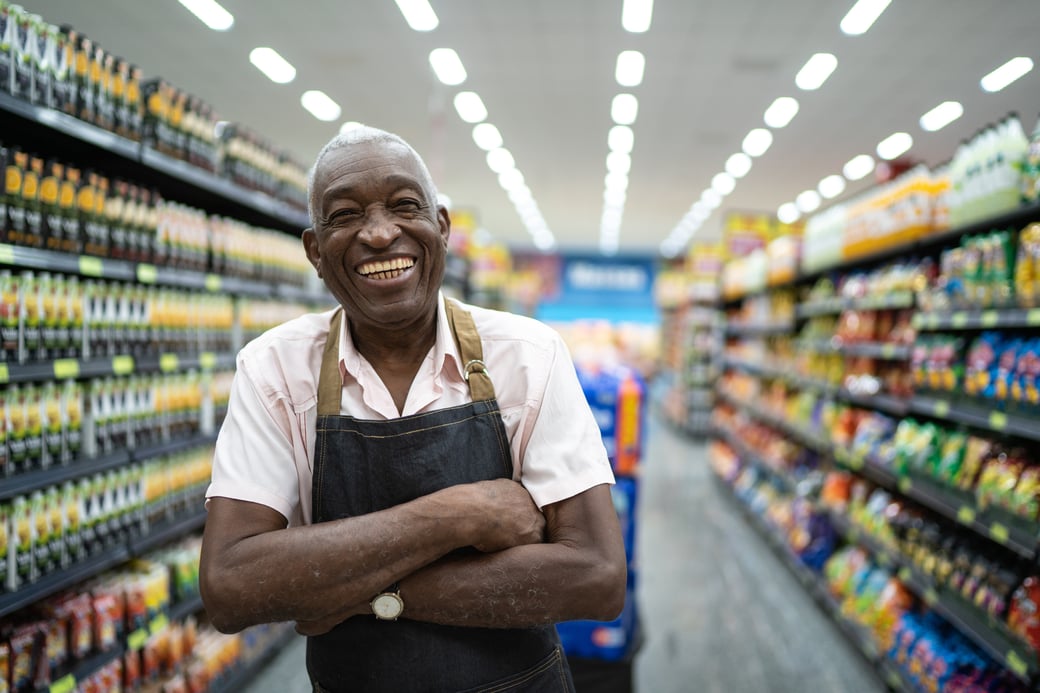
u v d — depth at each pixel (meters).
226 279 3.34
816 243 5.23
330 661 1.07
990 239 2.87
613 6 4.52
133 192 2.68
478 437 1.08
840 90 5.46
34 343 2.19
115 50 5.51
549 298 22.02
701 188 10.16
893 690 3.21
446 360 1.10
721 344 11.41
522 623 0.99
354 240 1.04
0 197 2.05
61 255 2.27
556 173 9.89
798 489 5.18
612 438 3.12
